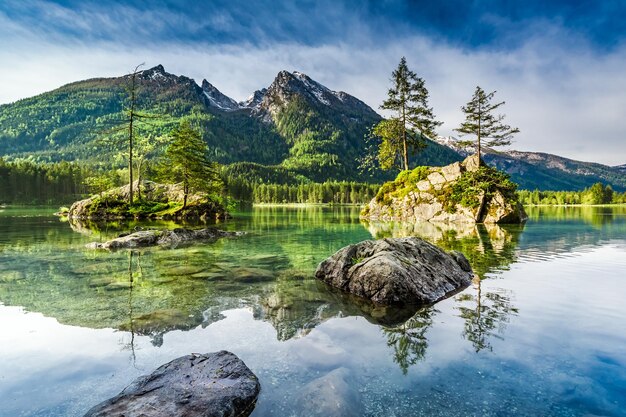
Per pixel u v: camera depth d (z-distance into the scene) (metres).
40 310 8.15
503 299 9.23
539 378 5.03
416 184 46.53
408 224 36.81
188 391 4.41
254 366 5.41
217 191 50.91
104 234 24.33
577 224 36.41
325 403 4.32
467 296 9.59
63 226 31.06
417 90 49.28
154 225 34.12
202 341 6.41
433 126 49.53
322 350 6.02
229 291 10.02
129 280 11.22
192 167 43.69
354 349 6.05
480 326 7.20
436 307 8.59
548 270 12.89
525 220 43.25
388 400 4.45
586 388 4.76
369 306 8.69
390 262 9.84
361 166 55.12
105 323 7.32
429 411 4.21
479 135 45.09
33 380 5.02
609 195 149.00
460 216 40.38
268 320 7.59
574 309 8.30
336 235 25.42
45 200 108.69
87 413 3.98
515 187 39.69
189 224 36.50
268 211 79.44
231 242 21.36
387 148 52.62
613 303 8.76
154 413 3.93
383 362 5.55
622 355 5.79
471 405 4.35
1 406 4.38
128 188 51.28
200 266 13.61
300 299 9.27
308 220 44.94
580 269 13.04
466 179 41.72
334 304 8.84
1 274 11.89
